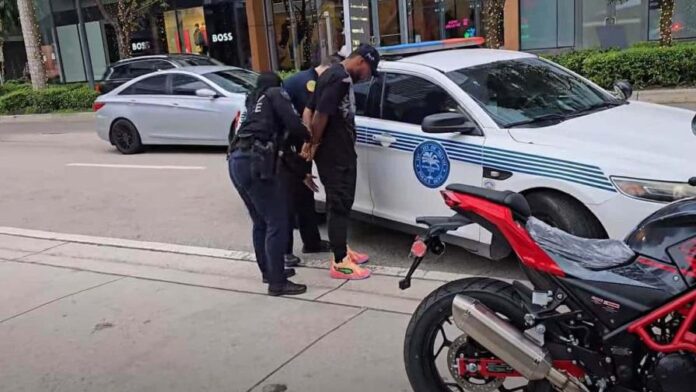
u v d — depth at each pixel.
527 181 4.70
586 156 4.50
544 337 2.91
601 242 3.08
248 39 23.48
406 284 3.17
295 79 5.42
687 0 15.34
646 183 4.25
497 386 3.13
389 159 5.61
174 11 24.58
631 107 5.64
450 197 3.09
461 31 19.39
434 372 3.26
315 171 6.32
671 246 2.74
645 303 2.72
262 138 4.78
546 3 17.27
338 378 3.77
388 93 5.70
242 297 5.09
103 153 13.09
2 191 10.13
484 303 3.04
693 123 3.14
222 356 4.14
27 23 22.31
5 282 5.83
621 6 16.41
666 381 2.69
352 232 6.61
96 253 6.58
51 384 3.95
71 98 21.38
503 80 5.49
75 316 4.94
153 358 4.19
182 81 12.05
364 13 11.64
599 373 2.86
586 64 13.31
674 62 12.47
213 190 9.02
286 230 5.01
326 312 4.66
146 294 5.30
